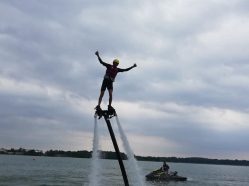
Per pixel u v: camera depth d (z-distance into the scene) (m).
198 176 123.50
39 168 133.62
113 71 19.55
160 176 73.50
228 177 131.12
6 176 83.56
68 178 84.94
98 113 19.67
